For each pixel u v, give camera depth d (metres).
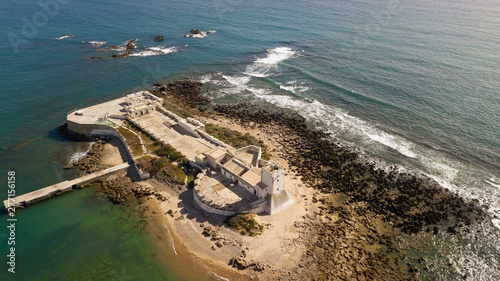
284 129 89.69
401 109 96.31
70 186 65.75
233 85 116.62
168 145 76.00
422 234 57.62
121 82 118.25
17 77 118.19
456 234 57.59
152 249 53.69
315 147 81.81
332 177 71.38
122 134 81.25
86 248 53.75
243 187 63.16
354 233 57.38
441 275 50.84
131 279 48.78
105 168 72.19
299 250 53.53
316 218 60.00
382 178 70.94
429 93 102.75
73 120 85.44
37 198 62.50
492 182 69.06
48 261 51.44
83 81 117.50
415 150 80.00
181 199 63.50
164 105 99.69
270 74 124.12
